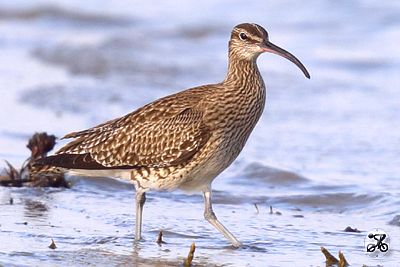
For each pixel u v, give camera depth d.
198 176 13.91
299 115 22.67
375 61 27.16
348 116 22.47
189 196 16.38
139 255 13.00
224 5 34.16
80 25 33.62
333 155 19.45
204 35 31.17
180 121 13.80
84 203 15.70
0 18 34.44
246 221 14.92
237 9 33.66
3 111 22.89
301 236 14.09
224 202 16.12
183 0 35.28
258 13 33.03
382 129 21.34
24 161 18.05
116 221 14.66
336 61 27.23
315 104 23.56
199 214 15.26
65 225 14.34
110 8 34.78
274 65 26.88
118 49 28.88
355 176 17.83
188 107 13.89
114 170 14.03
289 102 23.70
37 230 14.01
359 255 13.17
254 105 14.08
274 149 19.94
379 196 16.06
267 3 33.91
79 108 23.27
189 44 30.02
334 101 23.78
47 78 26.25
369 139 20.56
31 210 15.16
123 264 12.60
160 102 14.07
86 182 16.97
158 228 14.35
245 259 12.94
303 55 28.00
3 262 12.41
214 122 13.73
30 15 34.62
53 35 32.00
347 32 30.36
